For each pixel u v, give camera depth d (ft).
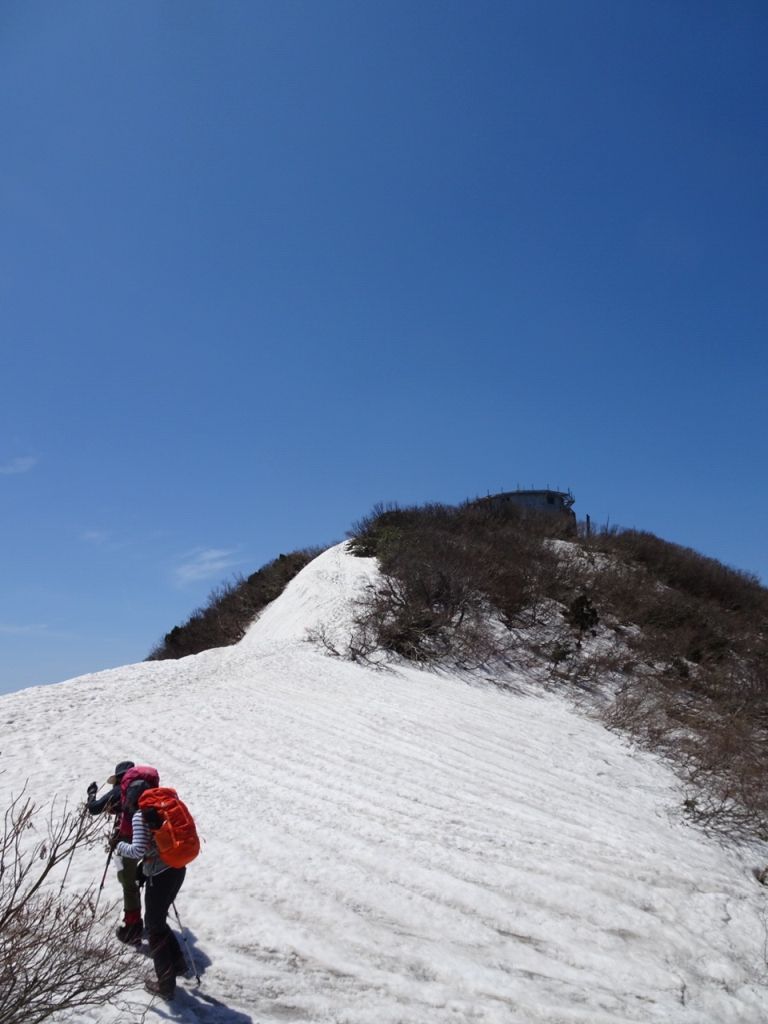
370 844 25.26
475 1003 18.04
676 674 69.41
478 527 95.66
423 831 26.94
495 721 47.03
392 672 58.39
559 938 21.61
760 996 21.22
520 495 119.34
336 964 18.47
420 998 17.81
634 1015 18.90
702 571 103.50
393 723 42.57
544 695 60.23
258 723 40.32
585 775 38.60
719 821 34.40
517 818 29.71
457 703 50.80
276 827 25.66
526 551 86.69
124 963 15.56
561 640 70.95
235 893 20.84
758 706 62.34
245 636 94.99
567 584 82.43
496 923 21.74
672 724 53.62
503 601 73.87
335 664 58.85
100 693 47.67
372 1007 17.17
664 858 28.19
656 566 99.50
